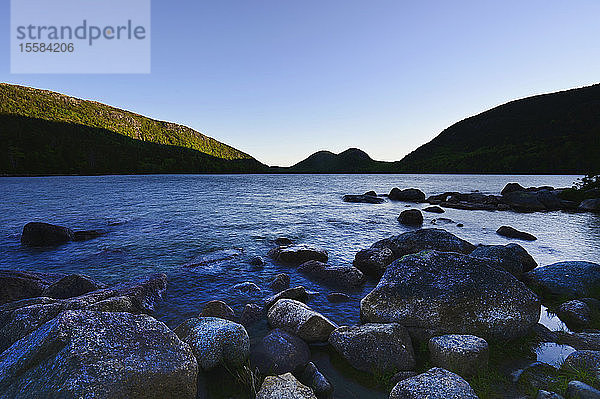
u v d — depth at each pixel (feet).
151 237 78.74
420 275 34.96
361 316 36.35
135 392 18.61
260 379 25.31
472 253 54.90
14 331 27.86
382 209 140.87
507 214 128.47
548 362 27.50
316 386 24.23
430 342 28.63
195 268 55.06
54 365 18.52
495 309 31.48
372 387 24.89
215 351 26.48
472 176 512.22
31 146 469.98
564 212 134.21
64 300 34.76
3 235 78.23
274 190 245.45
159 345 21.88
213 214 116.78
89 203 140.46
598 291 41.47
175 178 415.23
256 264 57.82
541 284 44.47
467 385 21.31
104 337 20.71
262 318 37.09
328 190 254.88
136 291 39.93
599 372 23.66
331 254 66.80
